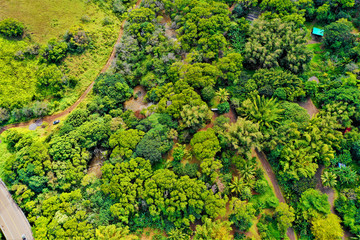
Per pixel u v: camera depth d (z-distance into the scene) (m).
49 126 61.72
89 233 49.56
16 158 54.59
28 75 64.25
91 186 55.28
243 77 64.31
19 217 50.97
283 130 55.12
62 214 51.00
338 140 55.59
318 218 49.41
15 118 61.25
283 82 60.78
